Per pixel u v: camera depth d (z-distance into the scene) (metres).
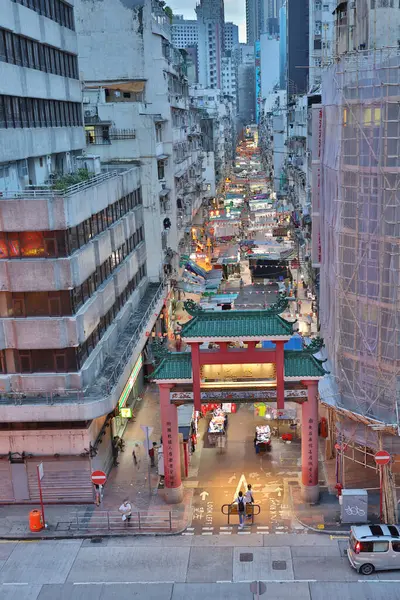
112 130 55.25
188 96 88.88
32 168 37.78
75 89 45.31
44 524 31.91
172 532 31.09
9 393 33.03
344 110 30.56
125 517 31.78
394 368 29.88
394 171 28.41
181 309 67.69
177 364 33.06
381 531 27.69
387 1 36.69
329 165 34.09
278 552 29.20
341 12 46.53
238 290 72.00
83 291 34.72
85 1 63.47
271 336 31.41
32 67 37.50
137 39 63.94
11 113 34.31
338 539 30.03
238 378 33.06
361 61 31.44
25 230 31.38
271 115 155.50
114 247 42.50
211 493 34.69
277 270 73.69
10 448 33.94
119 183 45.09
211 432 40.88
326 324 37.66
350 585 26.70
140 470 37.75
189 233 83.38
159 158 58.53
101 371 36.81
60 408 32.22
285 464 37.59
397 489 31.92
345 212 31.50
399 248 28.88
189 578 27.66
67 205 31.53
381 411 30.73
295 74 116.56
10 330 32.41
